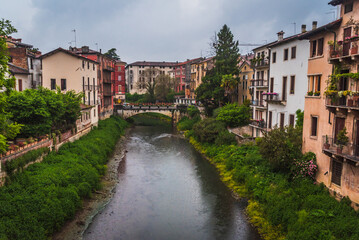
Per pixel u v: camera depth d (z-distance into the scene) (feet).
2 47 51.19
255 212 70.28
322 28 63.05
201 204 78.69
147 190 88.99
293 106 98.78
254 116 134.51
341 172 58.95
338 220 52.80
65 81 142.61
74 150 98.02
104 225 66.49
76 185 74.79
